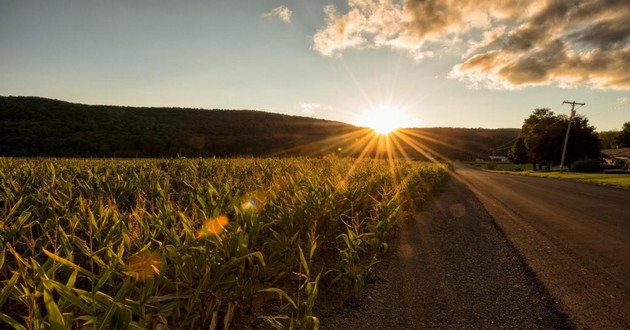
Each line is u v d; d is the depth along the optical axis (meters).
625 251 6.84
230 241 3.63
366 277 5.13
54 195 6.12
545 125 69.56
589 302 4.40
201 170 12.01
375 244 6.16
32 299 2.30
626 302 4.41
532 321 3.89
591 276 5.36
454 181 30.20
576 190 21.06
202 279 3.09
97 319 2.38
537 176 42.25
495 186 24.44
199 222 4.04
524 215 11.31
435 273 5.47
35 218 5.39
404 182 11.09
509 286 4.93
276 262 4.86
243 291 3.86
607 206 13.57
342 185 8.23
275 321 3.23
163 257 2.87
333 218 6.50
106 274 2.57
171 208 4.62
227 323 3.28
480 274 5.44
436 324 3.81
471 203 14.48
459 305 4.30
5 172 8.70
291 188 7.94
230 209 4.99
